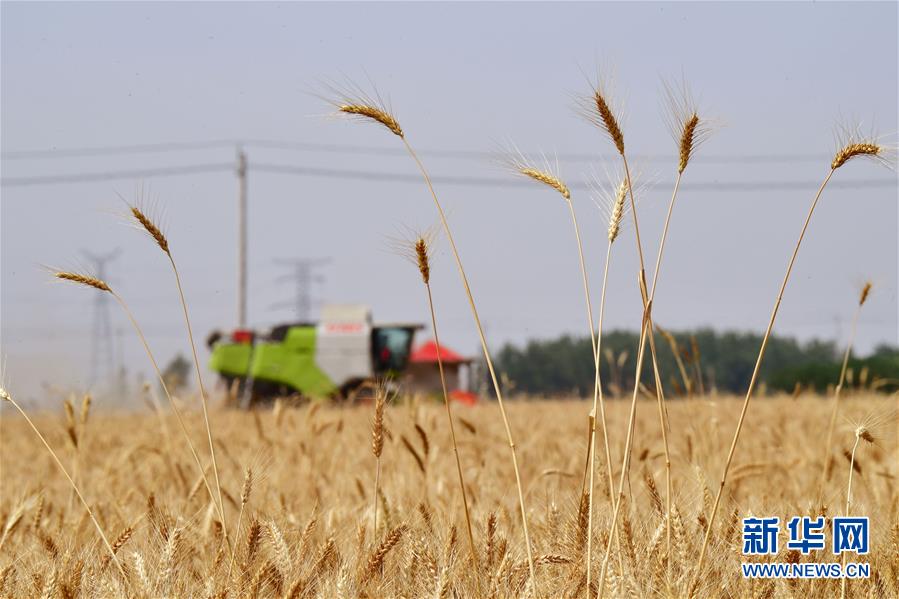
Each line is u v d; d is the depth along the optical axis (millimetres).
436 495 10617
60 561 8000
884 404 11992
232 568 7570
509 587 7152
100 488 13227
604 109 6965
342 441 17594
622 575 6797
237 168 79188
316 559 7691
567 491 11047
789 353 96750
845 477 12148
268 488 12258
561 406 31578
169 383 19406
